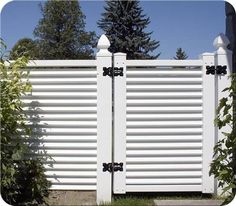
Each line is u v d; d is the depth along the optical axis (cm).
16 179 468
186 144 490
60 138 491
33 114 490
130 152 488
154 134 488
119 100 484
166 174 491
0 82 451
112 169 487
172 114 488
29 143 491
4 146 448
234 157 427
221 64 482
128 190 489
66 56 1619
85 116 489
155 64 482
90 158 493
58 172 495
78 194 493
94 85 486
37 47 1593
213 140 488
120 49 1678
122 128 486
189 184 494
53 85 488
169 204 465
